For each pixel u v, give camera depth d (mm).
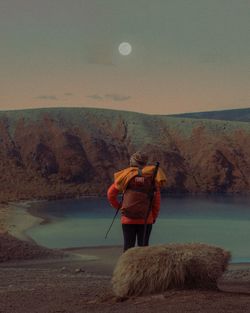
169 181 117125
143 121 135000
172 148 128125
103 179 115312
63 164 114812
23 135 120000
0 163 112125
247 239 46344
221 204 89188
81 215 71938
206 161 123250
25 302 6902
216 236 48625
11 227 56281
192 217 67250
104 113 133250
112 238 48344
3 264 25375
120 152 123562
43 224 60531
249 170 122688
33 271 18531
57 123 124312
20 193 101688
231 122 136625
